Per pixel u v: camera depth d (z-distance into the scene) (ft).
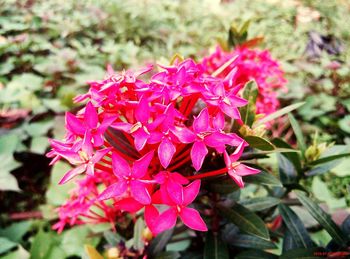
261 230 0.46
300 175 0.59
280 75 0.78
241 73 0.67
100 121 0.40
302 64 1.35
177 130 0.37
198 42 1.73
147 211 0.37
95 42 1.64
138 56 1.55
